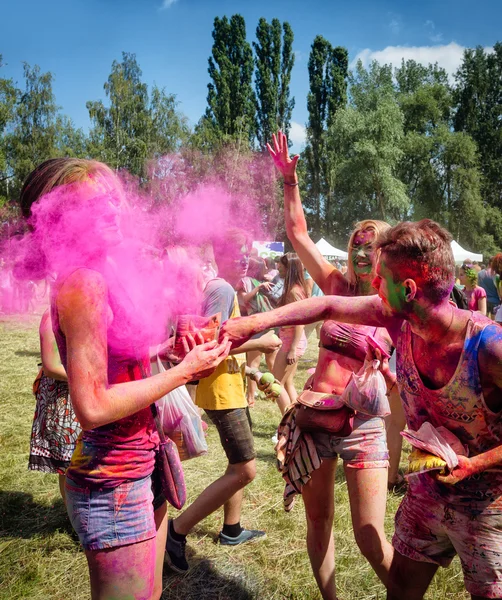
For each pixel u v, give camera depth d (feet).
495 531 5.09
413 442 4.89
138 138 127.24
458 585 8.48
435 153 148.66
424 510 5.56
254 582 8.63
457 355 4.76
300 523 10.53
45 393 9.15
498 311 18.54
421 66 189.16
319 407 6.85
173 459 5.46
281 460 7.10
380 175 135.74
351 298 5.97
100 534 4.75
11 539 9.84
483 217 140.87
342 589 8.38
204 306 8.13
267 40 159.43
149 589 4.99
